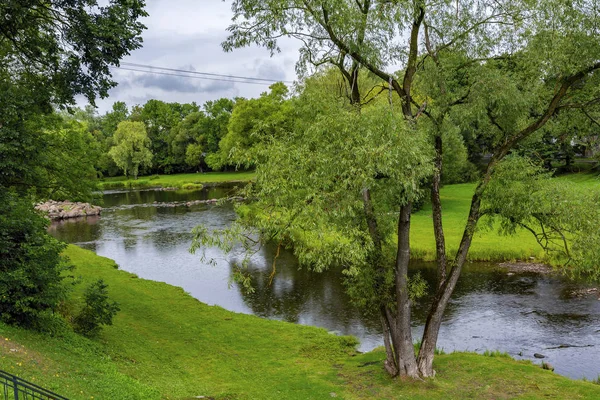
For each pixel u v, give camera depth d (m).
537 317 24.64
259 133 16.20
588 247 15.93
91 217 63.34
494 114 17.52
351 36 15.66
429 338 17.47
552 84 17.22
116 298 27.73
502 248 35.94
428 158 14.62
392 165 13.91
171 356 20.03
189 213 64.38
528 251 35.22
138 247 44.56
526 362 19.11
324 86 18.12
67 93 20.47
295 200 14.62
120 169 126.94
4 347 13.98
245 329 24.48
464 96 17.05
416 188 14.41
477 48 16.91
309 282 33.06
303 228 14.59
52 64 21.52
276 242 44.69
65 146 26.22
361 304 18.31
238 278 16.61
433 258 35.94
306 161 14.45
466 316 25.39
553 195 16.55
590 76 16.41
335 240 15.48
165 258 40.44
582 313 24.81
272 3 15.60
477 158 74.94
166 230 52.31
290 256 40.06
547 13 15.04
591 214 16.03
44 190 25.81
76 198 26.92
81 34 19.06
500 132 18.33
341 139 14.38
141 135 115.19
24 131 19.12
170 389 15.97
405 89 16.94
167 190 99.25
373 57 16.09
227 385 17.36
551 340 21.92
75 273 32.28
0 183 19.56
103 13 19.41
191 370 18.81
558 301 26.67
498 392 15.97
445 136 17.58
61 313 20.16
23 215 18.06
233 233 15.45
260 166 15.00
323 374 18.62
